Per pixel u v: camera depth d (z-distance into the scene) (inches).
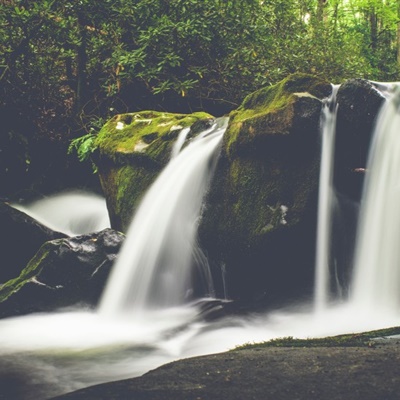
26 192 438.9
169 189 256.1
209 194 236.8
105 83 429.1
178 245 247.6
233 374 108.0
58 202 444.5
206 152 246.1
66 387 138.3
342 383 98.4
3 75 418.6
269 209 213.0
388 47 844.0
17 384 141.1
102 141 312.8
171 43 417.7
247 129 219.9
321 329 183.3
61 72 470.3
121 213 284.4
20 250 324.8
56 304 232.7
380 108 201.2
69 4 412.5
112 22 433.1
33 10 402.9
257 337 178.5
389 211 195.6
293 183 209.8
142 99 445.1
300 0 618.8
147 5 421.7
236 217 222.2
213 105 449.4
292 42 487.8
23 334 200.5
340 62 503.2
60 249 239.1
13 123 438.0
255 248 214.2
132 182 281.9
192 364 117.5
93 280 237.5
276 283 219.0
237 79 442.3
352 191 211.6
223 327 195.5
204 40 423.2
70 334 199.5
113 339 191.2
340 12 853.8
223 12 433.1
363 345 127.2
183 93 402.0
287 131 205.5
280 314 208.4
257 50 448.5
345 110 205.5
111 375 148.1
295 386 98.5
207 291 248.2
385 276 194.5
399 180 193.6
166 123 292.5
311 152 208.4
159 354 169.6
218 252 232.7
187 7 426.6
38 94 449.7
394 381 98.0
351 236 208.8
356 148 210.2
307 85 214.5
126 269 244.8
